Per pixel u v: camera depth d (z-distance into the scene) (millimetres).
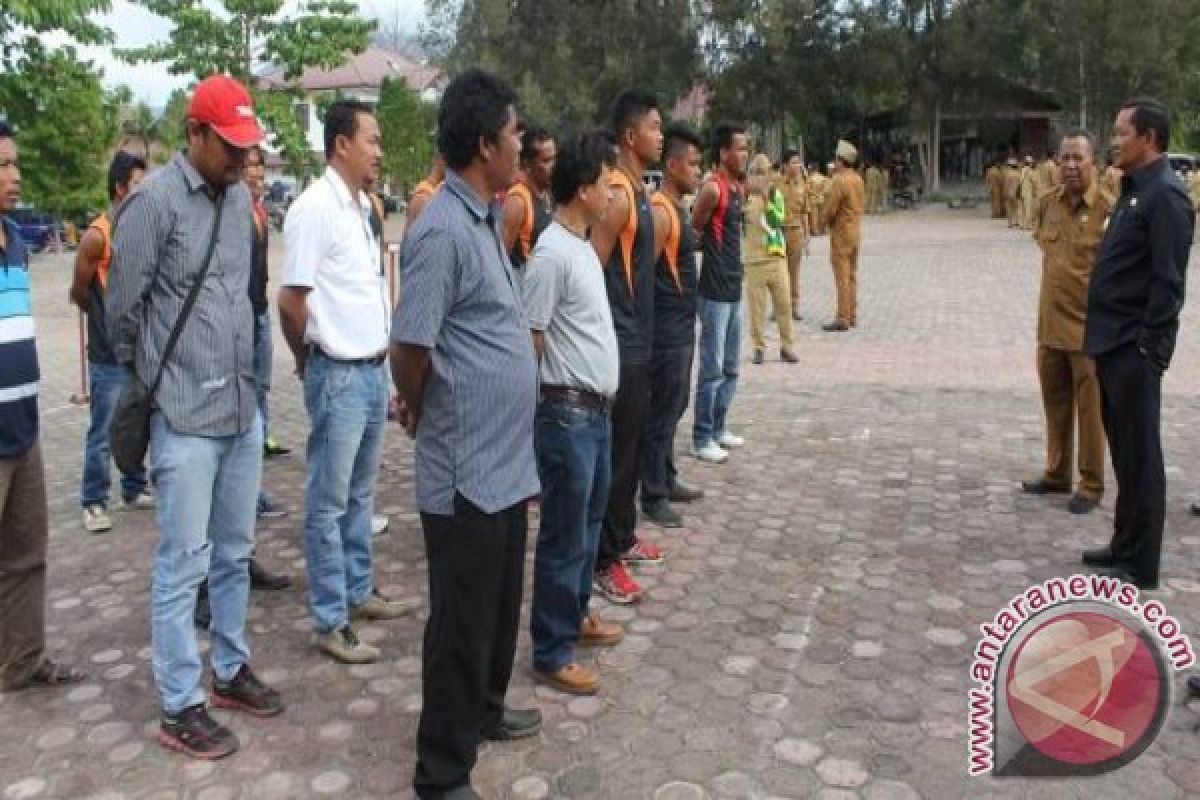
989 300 13812
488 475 2955
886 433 7238
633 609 4477
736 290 6496
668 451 5629
